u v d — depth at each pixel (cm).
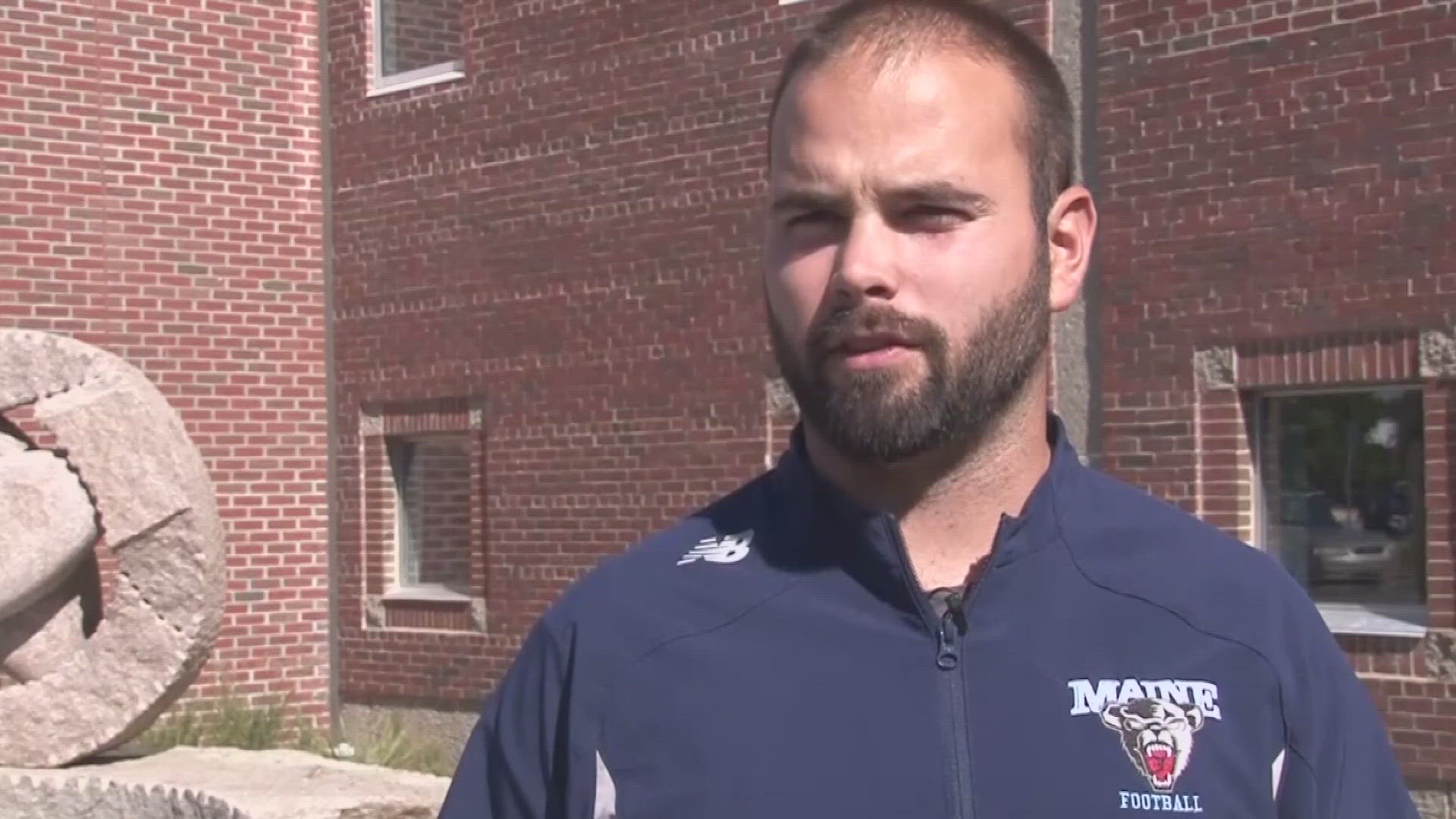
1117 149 849
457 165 1176
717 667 194
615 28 1080
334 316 1261
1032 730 187
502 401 1148
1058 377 871
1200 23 818
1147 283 838
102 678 783
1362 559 794
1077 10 867
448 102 1181
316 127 1267
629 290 1073
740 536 207
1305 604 200
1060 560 197
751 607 198
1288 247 789
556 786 200
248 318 1228
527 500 1132
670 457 1050
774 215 208
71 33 1160
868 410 197
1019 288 203
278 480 1239
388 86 1232
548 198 1120
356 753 1087
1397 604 784
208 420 1208
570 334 1105
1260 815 185
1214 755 185
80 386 798
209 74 1216
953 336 198
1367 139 763
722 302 1023
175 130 1201
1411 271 749
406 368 1209
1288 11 788
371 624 1230
